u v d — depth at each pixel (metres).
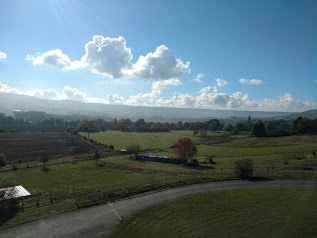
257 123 152.12
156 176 64.00
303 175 55.59
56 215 35.97
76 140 150.75
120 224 32.97
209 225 32.50
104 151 123.00
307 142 117.94
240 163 54.44
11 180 70.00
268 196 42.44
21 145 130.88
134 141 155.25
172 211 36.59
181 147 93.50
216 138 157.50
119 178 67.31
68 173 77.31
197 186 48.12
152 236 29.97
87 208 38.28
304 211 36.41
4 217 36.03
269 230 31.34
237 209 37.25
